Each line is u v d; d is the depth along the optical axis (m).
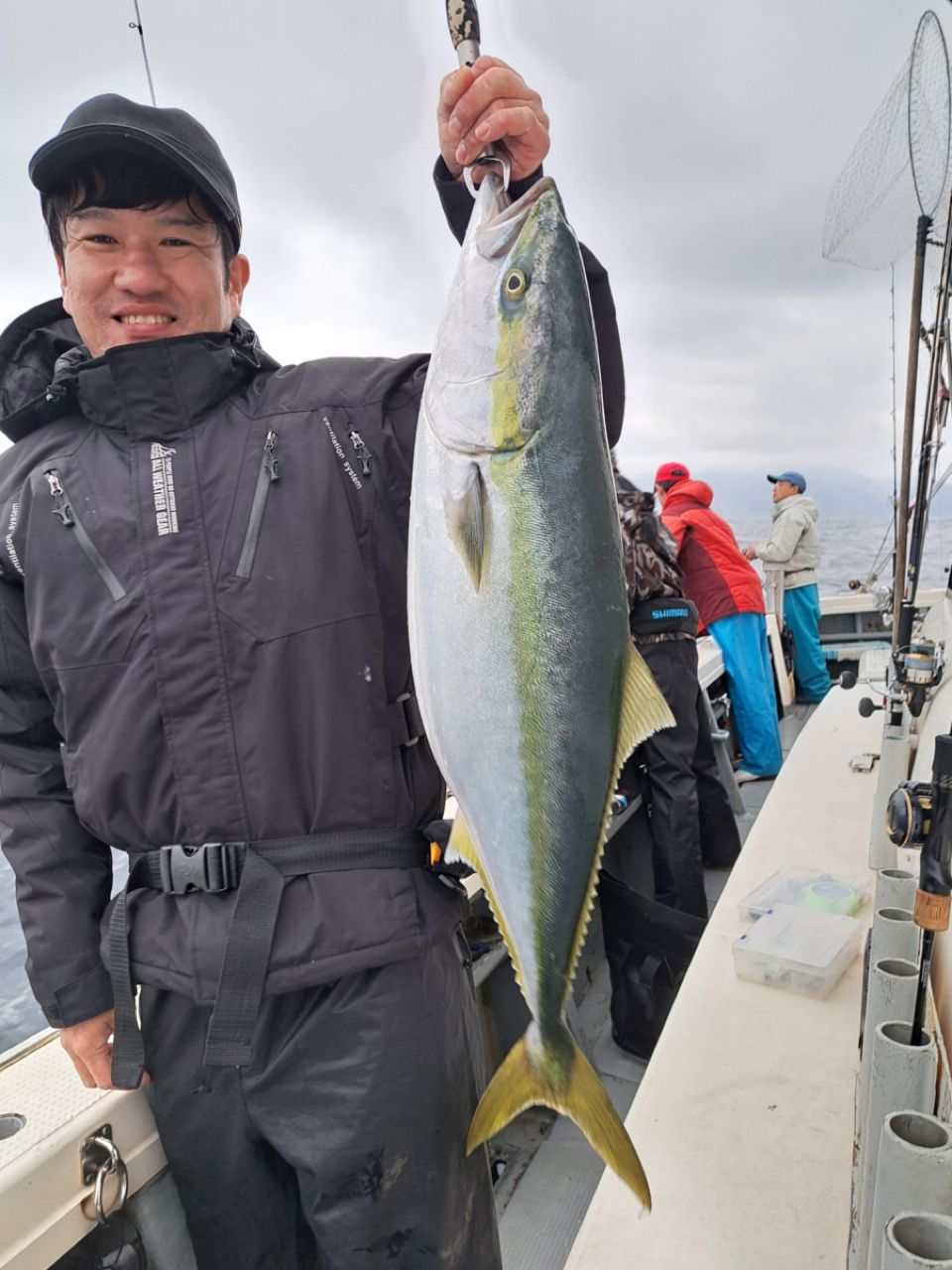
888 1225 0.74
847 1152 1.31
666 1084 1.47
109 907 1.43
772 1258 1.15
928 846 0.98
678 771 3.37
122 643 1.32
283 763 1.28
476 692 1.20
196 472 1.34
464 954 1.52
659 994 2.55
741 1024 1.62
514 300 1.18
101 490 1.36
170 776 1.31
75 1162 1.37
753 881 2.18
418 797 1.40
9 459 1.49
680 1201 1.25
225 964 1.24
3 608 1.46
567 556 1.19
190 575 1.30
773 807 2.67
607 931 2.66
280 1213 1.44
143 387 1.34
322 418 1.38
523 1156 2.33
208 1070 1.34
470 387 1.19
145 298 1.39
